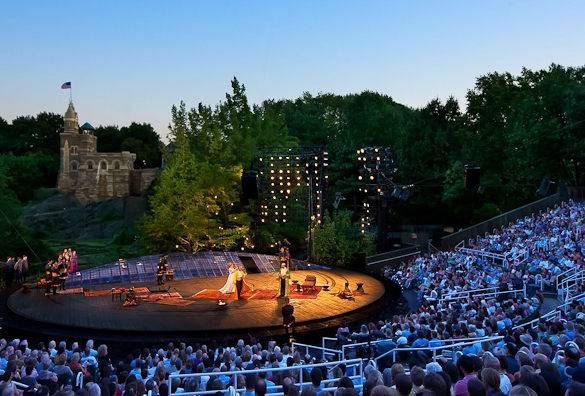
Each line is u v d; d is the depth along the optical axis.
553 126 53.38
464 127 71.25
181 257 39.09
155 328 21.88
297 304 26.30
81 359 14.63
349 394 6.79
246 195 30.33
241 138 52.53
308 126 86.56
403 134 71.56
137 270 35.47
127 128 152.62
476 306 21.06
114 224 94.31
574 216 41.03
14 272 34.09
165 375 12.15
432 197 61.47
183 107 55.47
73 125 124.00
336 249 47.19
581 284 24.41
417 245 50.78
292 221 51.44
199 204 46.44
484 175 61.81
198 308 25.38
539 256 31.61
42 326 22.84
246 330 21.94
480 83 71.56
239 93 57.97
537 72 66.75
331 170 64.94
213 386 10.38
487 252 39.19
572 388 5.91
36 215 98.31
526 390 5.75
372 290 30.31
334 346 20.36
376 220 57.94
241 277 27.92
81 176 113.38
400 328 17.95
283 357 14.39
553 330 14.76
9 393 8.00
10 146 145.25
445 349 13.95
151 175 114.00
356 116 80.75
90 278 33.44
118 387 10.39
